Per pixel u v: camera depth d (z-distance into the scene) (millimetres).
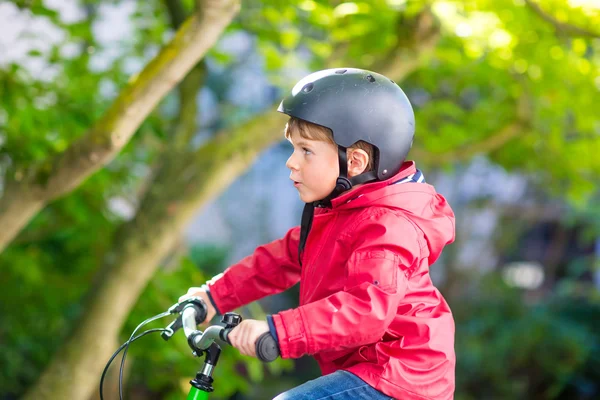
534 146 8305
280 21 6445
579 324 14148
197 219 19766
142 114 4023
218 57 6809
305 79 2678
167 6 6027
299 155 2639
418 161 7973
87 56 6648
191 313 2596
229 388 6785
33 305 7551
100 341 5547
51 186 4258
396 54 5750
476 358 14039
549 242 17375
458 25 5664
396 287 2404
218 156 5836
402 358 2500
